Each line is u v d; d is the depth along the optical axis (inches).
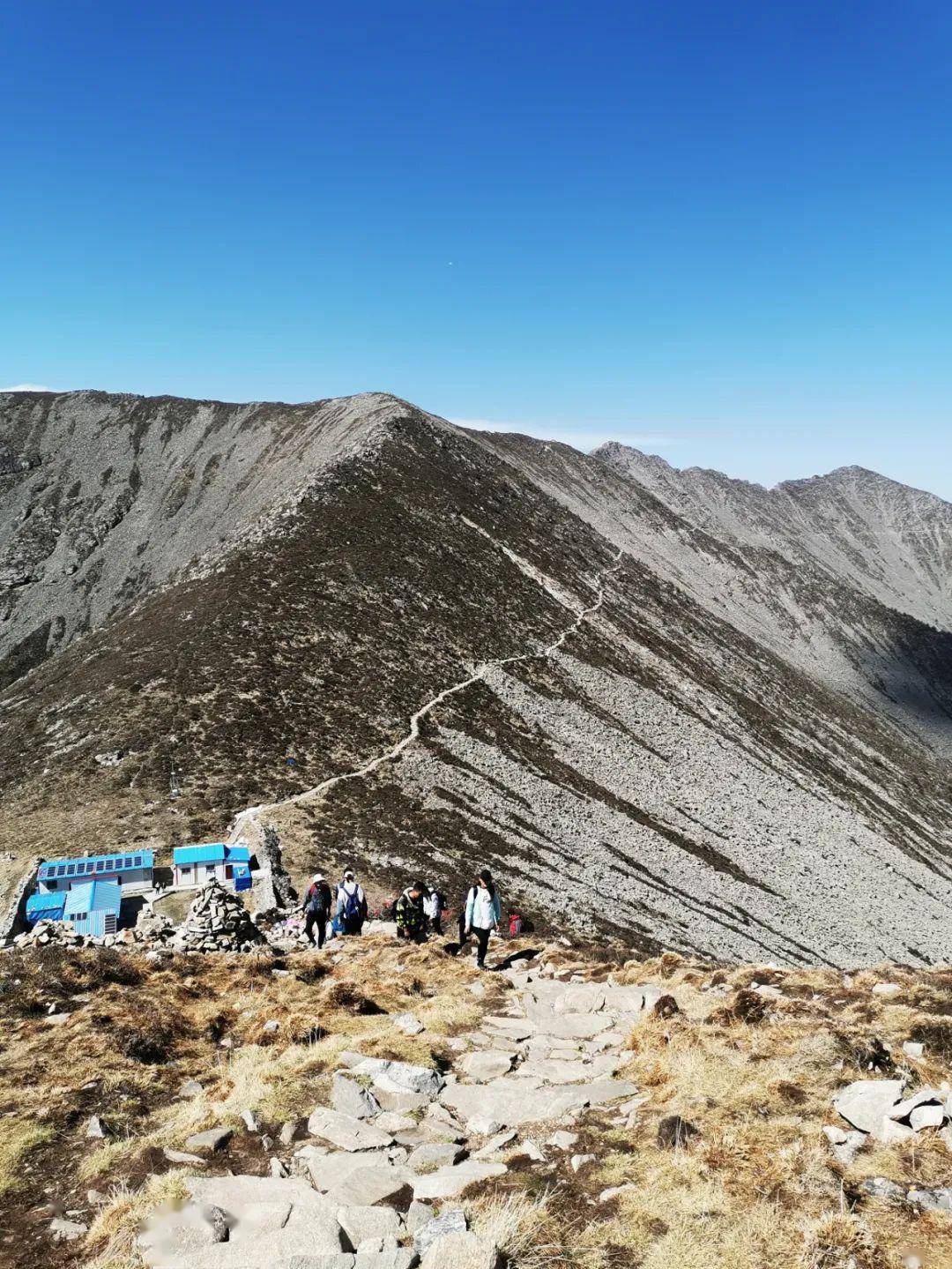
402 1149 423.5
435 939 944.3
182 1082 548.7
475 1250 309.6
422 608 4082.2
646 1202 355.3
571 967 806.5
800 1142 386.6
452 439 7332.7
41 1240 366.3
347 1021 634.2
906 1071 456.8
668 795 3656.5
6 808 2247.8
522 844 2637.8
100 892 1674.5
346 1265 318.3
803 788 4603.8
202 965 800.9
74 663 3622.0
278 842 2007.9
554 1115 451.2
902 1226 330.6
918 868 4394.7
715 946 2605.8
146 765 2426.2
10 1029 613.3
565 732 3673.7
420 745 2938.0
